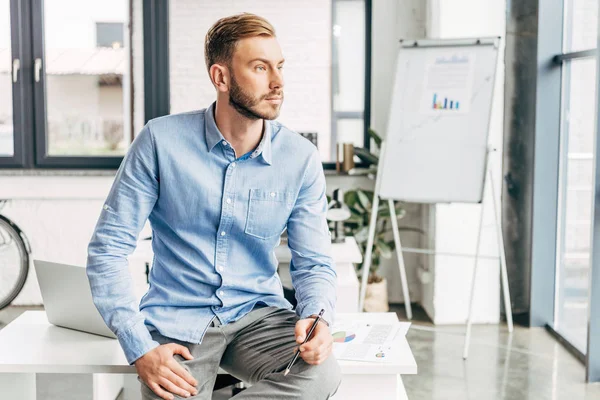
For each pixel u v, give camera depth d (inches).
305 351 71.6
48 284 87.0
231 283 79.2
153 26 186.2
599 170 128.4
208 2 185.8
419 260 191.2
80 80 188.5
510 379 134.6
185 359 75.1
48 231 187.5
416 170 155.3
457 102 154.6
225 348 79.1
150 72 187.3
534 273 167.5
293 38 188.5
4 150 189.8
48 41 187.3
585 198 148.9
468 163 151.5
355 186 189.0
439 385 131.6
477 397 125.6
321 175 83.9
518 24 170.9
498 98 168.7
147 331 74.2
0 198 185.5
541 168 165.6
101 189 185.8
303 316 76.6
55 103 188.9
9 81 187.8
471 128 152.6
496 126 169.3
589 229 146.3
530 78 167.9
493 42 154.6
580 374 136.9
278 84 76.1
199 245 79.3
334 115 190.7
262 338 78.1
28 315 96.0
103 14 186.9
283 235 145.0
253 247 81.0
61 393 127.4
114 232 76.9
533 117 166.2
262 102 75.7
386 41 188.1
